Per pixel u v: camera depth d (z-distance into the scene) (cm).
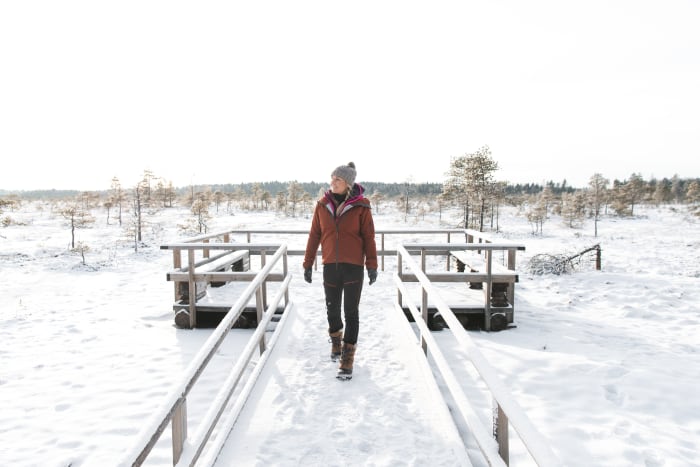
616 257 1372
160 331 538
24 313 671
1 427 304
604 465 253
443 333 510
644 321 583
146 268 1244
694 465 252
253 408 291
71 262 1366
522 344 474
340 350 371
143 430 143
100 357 448
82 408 332
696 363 419
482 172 2252
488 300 522
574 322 571
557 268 983
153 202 4606
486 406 317
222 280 532
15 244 1842
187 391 183
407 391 318
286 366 364
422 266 525
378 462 234
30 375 401
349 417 280
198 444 195
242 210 5691
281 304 569
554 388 355
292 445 249
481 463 240
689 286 812
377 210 5162
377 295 643
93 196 4903
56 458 264
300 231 791
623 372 385
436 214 4488
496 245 512
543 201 4200
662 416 313
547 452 126
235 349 450
